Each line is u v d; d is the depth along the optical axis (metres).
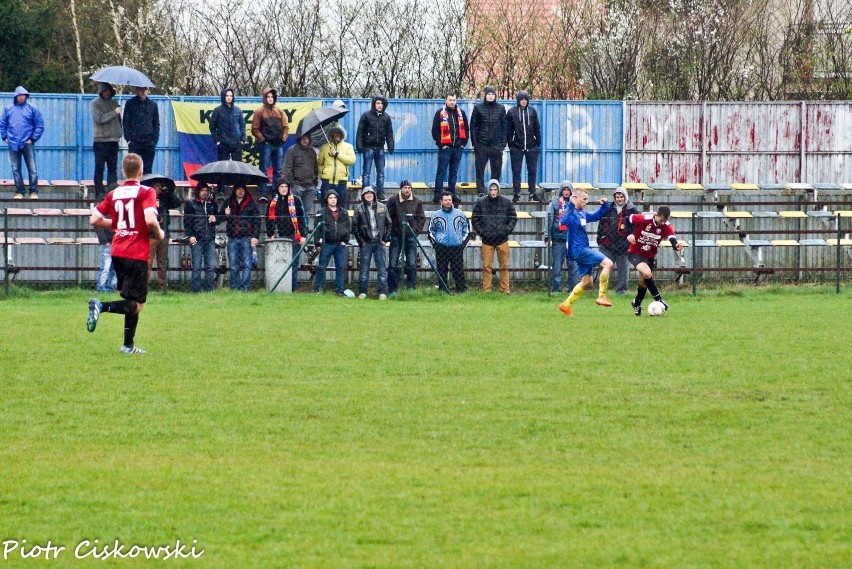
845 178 77.81
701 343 40.19
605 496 21.73
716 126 77.00
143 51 93.25
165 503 21.31
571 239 47.78
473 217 61.12
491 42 91.06
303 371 34.31
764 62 91.19
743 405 29.55
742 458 24.38
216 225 61.09
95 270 64.38
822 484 22.50
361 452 24.91
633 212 60.31
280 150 65.56
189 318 47.06
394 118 74.75
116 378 32.97
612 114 76.44
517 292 62.97
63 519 20.41
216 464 23.95
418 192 72.94
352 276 66.94
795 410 29.02
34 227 67.12
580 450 25.06
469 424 27.50
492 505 21.19
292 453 24.83
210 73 92.38
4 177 71.75
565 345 39.69
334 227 59.25
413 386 32.03
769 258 73.56
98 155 64.56
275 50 91.62
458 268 60.88
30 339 40.06
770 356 37.19
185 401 29.97
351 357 36.84
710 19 91.38
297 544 19.17
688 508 21.02
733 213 71.75
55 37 95.62
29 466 23.77
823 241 69.69
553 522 20.23
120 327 43.62
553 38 91.56
